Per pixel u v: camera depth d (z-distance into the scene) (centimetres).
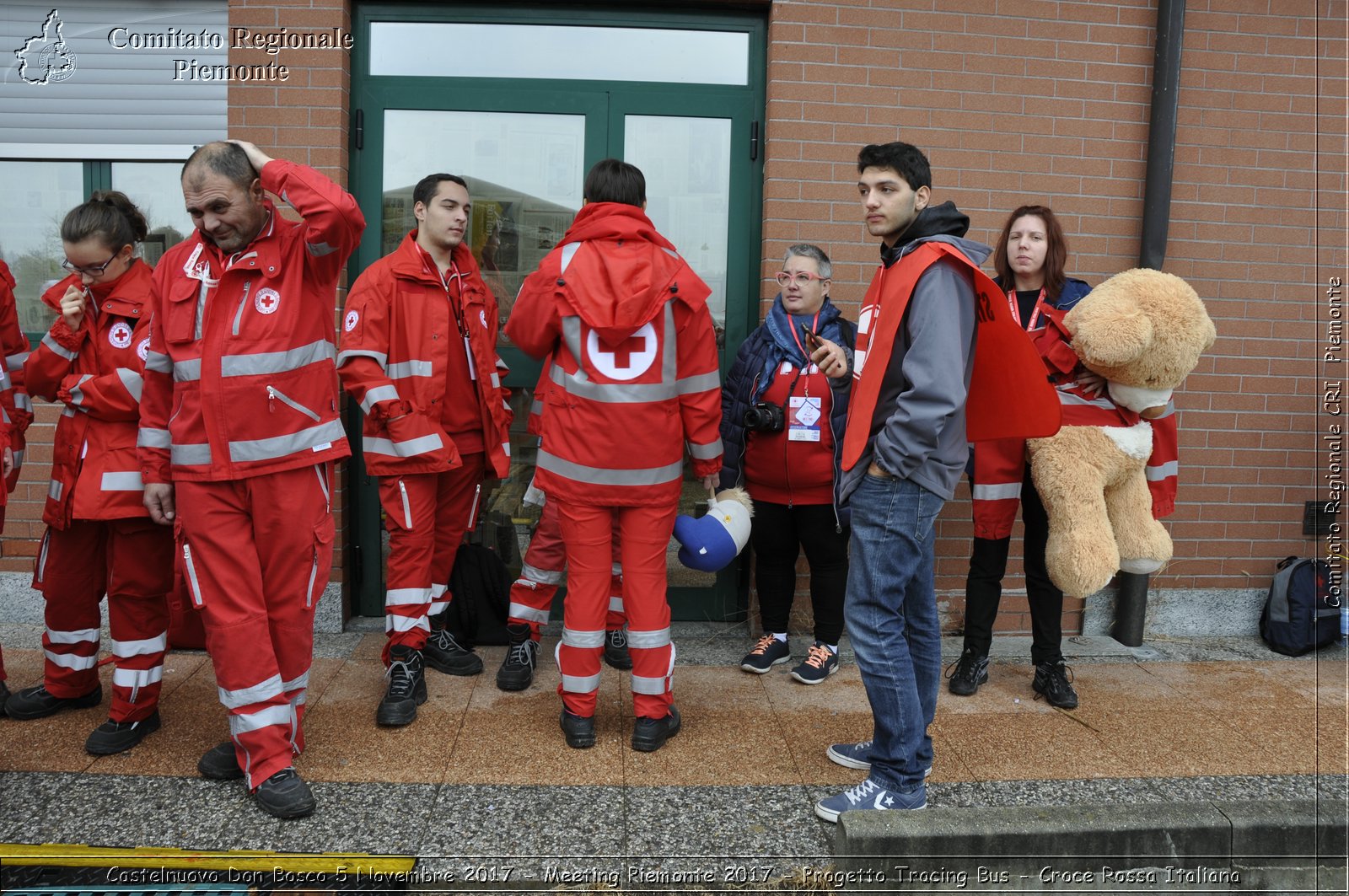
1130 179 461
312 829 279
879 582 282
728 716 367
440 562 399
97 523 340
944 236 275
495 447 392
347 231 288
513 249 461
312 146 432
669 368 329
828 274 403
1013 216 390
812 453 391
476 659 404
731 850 278
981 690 405
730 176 460
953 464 279
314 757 323
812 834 287
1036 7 451
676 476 338
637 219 331
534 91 451
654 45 454
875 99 445
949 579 467
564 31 451
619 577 416
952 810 281
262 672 291
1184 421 474
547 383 356
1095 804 297
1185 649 463
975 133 452
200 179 276
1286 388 476
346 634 443
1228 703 395
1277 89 466
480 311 388
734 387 409
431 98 448
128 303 325
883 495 279
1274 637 459
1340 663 446
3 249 450
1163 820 279
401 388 366
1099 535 364
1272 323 473
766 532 410
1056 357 373
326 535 308
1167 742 356
